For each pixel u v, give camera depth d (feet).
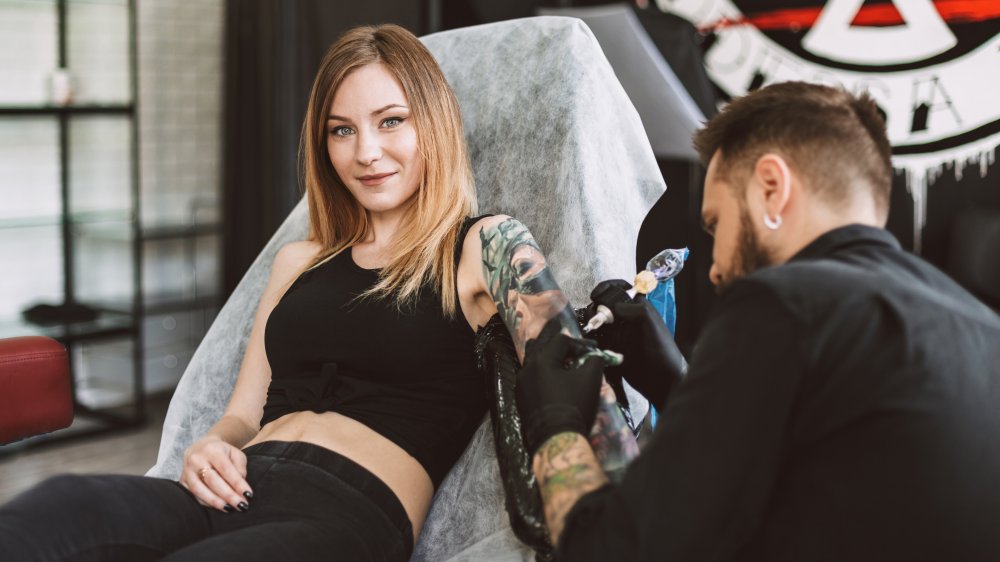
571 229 5.04
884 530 2.81
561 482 3.34
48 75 11.83
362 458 4.48
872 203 3.23
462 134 5.18
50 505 3.76
